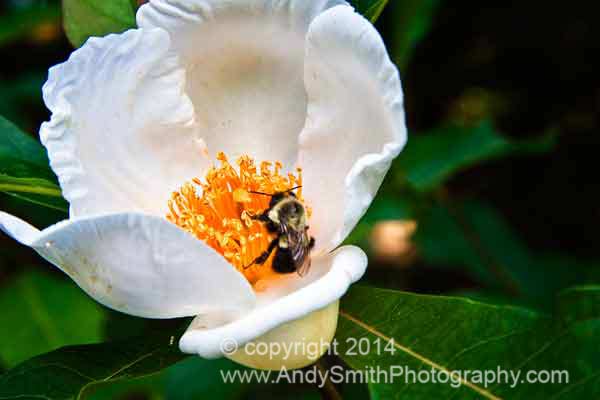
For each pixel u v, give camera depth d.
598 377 0.24
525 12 0.41
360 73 0.26
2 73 0.38
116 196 0.28
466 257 0.36
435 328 0.26
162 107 0.28
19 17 0.37
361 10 0.28
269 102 0.29
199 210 0.29
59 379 0.26
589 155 0.43
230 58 0.29
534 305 0.35
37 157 0.28
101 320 0.33
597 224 0.43
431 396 0.25
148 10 0.27
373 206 0.34
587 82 0.43
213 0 0.27
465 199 0.38
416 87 0.42
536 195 0.44
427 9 0.32
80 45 0.28
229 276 0.24
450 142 0.36
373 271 0.40
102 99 0.27
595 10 0.41
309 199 0.28
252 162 0.29
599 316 0.24
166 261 0.24
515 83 0.44
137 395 0.34
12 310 0.33
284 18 0.28
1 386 0.25
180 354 0.26
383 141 0.26
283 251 0.27
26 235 0.24
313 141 0.28
